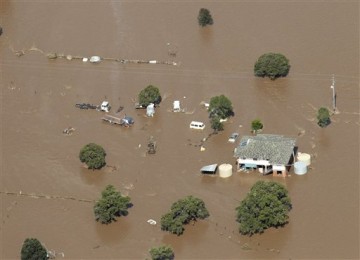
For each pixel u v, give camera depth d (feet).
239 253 599.57
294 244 603.67
